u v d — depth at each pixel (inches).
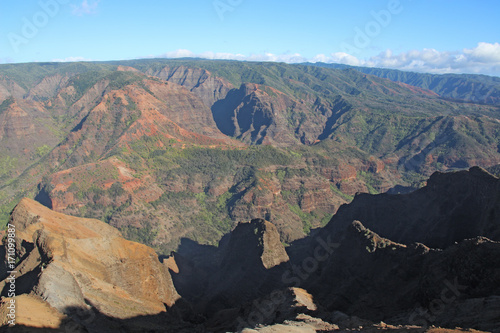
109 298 2455.7
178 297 3336.6
